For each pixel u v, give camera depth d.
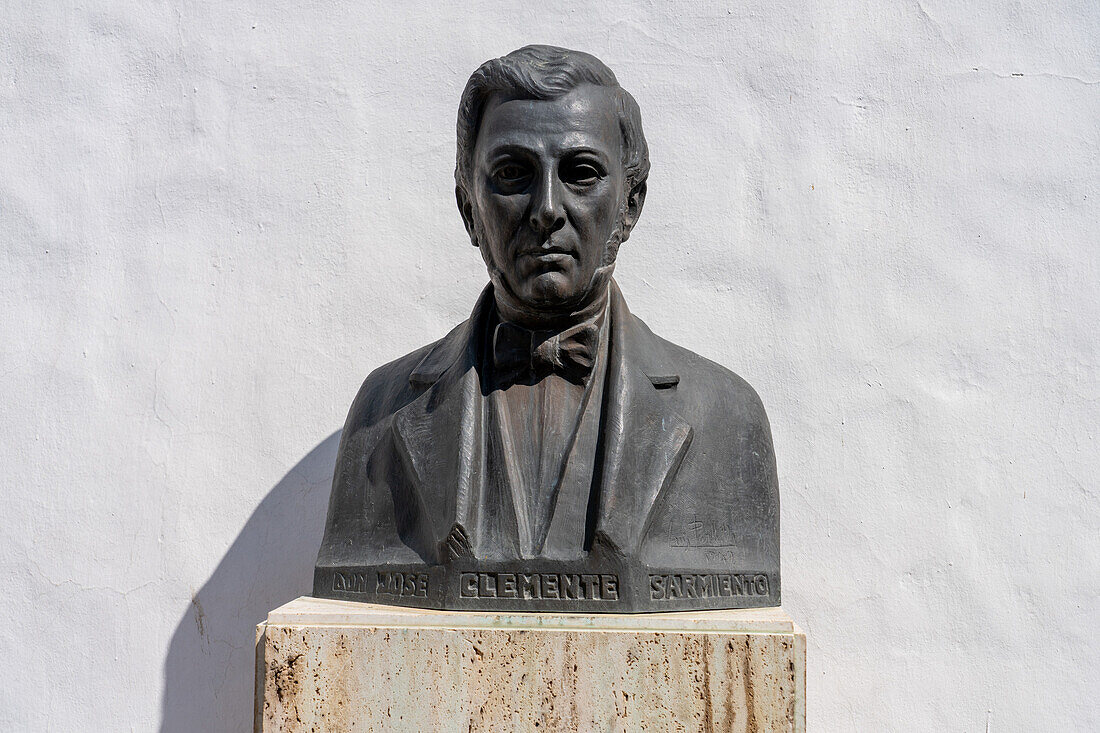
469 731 1.92
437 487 2.06
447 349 2.28
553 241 2.00
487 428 2.10
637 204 2.21
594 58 2.11
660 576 2.01
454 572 1.99
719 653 1.90
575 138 2.00
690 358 2.30
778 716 1.89
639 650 1.91
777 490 2.23
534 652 1.92
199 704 2.80
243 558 2.86
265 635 1.96
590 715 1.90
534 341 2.13
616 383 2.08
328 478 2.87
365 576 2.12
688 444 2.10
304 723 1.94
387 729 1.93
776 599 2.13
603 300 2.15
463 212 2.21
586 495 2.03
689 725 1.89
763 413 2.28
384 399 2.29
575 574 1.97
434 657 1.93
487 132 2.04
